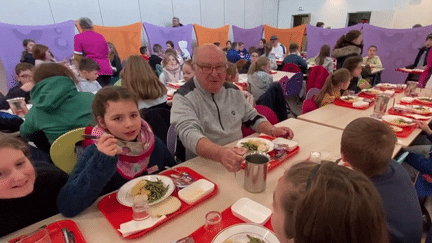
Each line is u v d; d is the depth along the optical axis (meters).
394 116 1.80
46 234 0.74
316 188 0.37
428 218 1.47
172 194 0.97
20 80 2.79
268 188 1.01
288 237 0.47
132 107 1.01
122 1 6.38
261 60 3.36
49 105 1.55
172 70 3.80
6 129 1.97
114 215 0.86
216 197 0.96
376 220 0.35
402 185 0.86
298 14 9.95
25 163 0.73
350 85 2.94
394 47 5.62
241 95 1.66
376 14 8.11
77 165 0.95
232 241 0.71
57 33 5.27
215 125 1.52
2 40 4.61
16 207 0.83
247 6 9.32
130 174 1.10
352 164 0.92
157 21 7.16
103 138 0.86
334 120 1.85
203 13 8.15
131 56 2.04
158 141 1.30
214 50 1.40
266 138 1.51
